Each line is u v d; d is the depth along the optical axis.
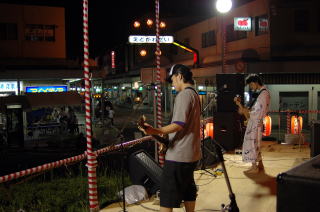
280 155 7.91
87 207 5.35
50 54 23.69
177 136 3.39
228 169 6.68
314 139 6.50
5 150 15.26
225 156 7.79
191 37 28.88
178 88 3.54
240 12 22.17
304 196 1.98
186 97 3.32
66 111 19.80
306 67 18.75
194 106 3.39
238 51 21.89
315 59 19.27
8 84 20.95
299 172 2.09
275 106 20.17
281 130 18.25
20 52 23.12
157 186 5.11
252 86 6.26
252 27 21.19
